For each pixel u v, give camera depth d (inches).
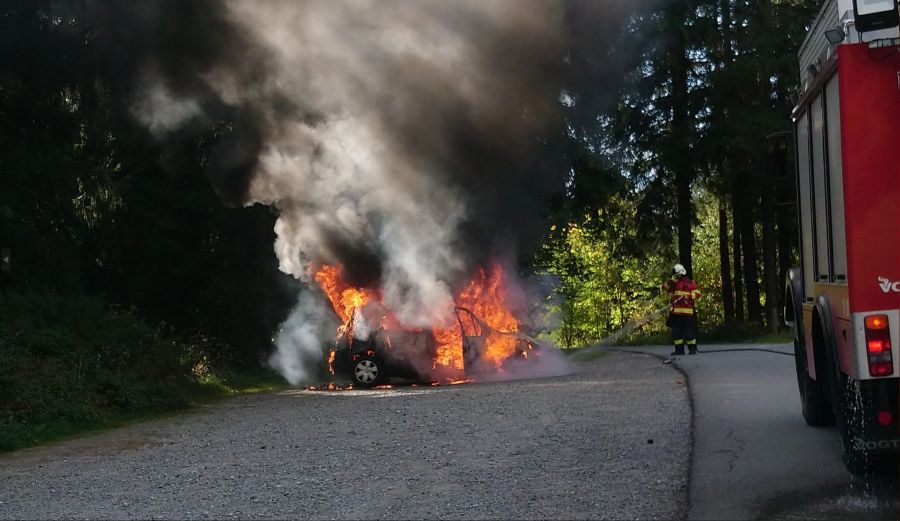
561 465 323.3
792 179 376.5
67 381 570.3
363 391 697.0
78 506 307.4
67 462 413.4
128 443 464.4
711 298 1763.0
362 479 323.0
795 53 1197.1
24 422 501.0
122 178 741.9
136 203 754.2
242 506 291.7
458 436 403.5
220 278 824.3
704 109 1258.6
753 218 1330.0
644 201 1312.7
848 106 248.2
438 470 330.0
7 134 655.1
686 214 1310.3
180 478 347.3
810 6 1205.7
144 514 288.5
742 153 1235.9
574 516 253.3
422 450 373.7
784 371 574.9
